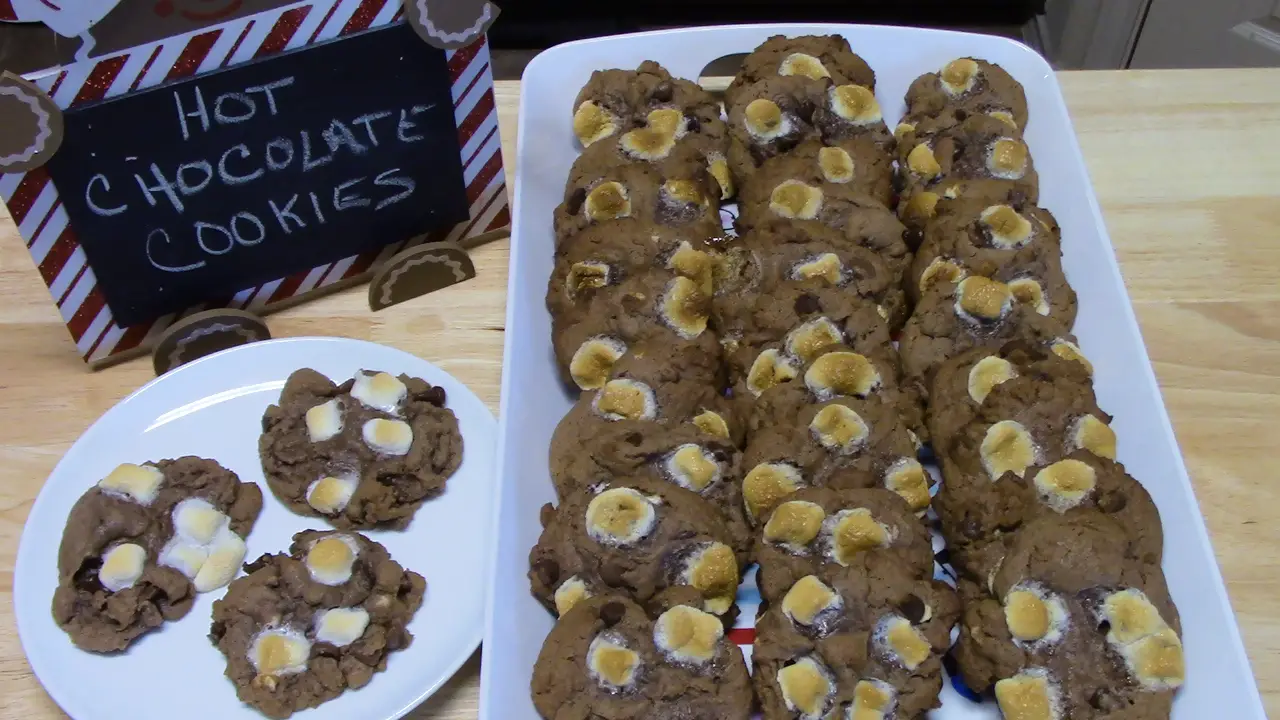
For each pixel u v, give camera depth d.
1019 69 0.72
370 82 0.59
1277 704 0.55
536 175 0.68
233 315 0.63
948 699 0.53
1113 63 1.15
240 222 0.61
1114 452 0.56
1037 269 0.62
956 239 0.62
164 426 0.60
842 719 0.50
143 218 0.59
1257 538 0.59
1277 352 0.65
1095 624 0.51
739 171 0.67
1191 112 0.75
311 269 0.65
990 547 0.54
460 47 0.60
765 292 0.61
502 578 0.54
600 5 1.12
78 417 0.62
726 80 0.74
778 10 1.14
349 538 0.56
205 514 0.56
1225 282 0.68
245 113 0.58
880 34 0.73
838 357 0.58
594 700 0.50
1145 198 0.71
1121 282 0.63
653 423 0.57
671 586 0.53
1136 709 0.50
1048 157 0.69
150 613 0.55
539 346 0.62
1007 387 0.57
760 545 0.54
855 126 0.68
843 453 0.56
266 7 0.56
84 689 0.53
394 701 0.53
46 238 0.57
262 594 0.54
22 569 0.55
